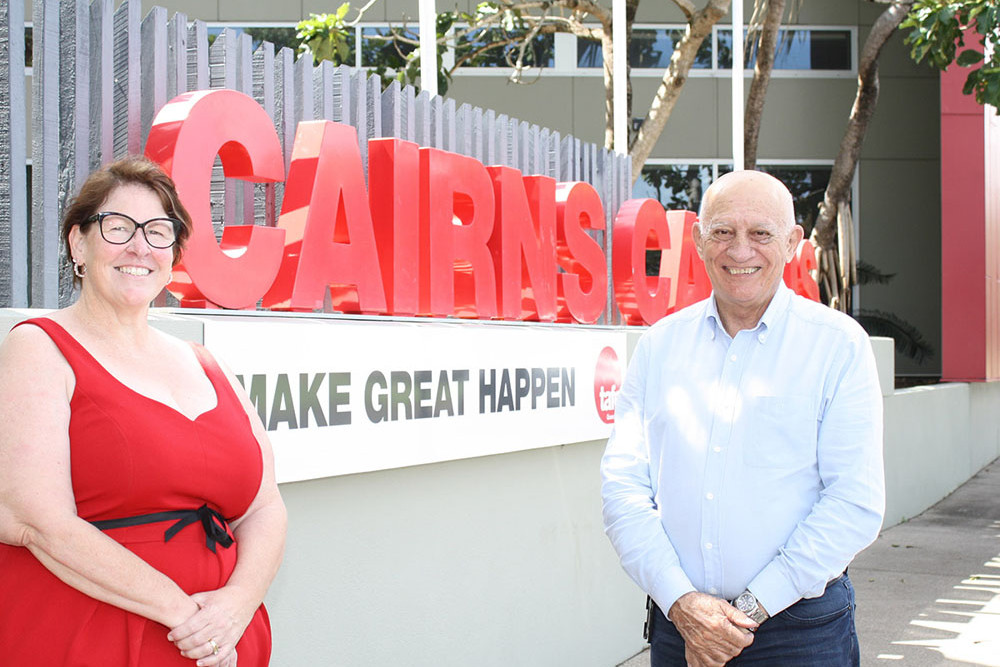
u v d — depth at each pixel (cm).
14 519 217
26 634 222
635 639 615
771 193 286
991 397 1612
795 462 283
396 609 428
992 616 675
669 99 1104
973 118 1477
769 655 284
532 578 519
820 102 1622
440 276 454
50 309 325
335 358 379
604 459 315
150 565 227
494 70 1543
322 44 1102
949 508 1191
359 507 408
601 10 1132
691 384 297
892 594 739
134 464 225
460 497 467
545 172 600
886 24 1312
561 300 558
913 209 1634
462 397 450
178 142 330
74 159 332
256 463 253
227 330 335
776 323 291
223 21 1466
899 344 1628
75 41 332
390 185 428
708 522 287
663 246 665
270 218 408
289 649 377
